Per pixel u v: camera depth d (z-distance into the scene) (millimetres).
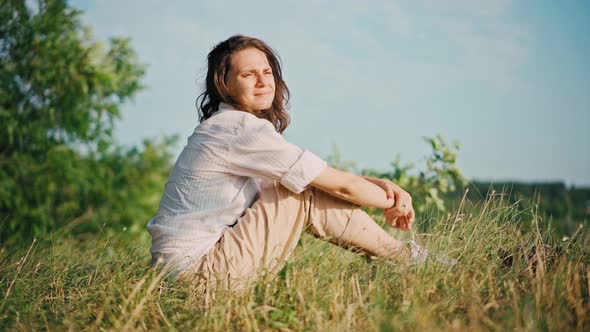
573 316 1797
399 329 1687
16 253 2791
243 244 2223
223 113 2398
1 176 7055
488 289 2016
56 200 7746
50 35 7098
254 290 2008
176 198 2354
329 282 2094
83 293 2238
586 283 2004
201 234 2275
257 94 2596
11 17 7016
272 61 2771
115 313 1997
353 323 1815
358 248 2338
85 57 7312
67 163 7414
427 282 2006
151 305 2018
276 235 2256
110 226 7805
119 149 8523
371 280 2160
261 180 2453
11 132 6828
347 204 2324
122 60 7668
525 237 2375
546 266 2152
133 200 8203
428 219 2578
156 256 2328
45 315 2066
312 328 1797
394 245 2316
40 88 7137
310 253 2326
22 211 7133
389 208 2434
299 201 2295
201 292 2135
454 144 3854
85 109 7402
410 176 3943
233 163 2291
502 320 1734
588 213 2496
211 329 1850
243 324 1871
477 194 2705
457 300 1907
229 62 2602
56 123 7445
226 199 2314
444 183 3811
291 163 2230
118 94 7652
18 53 7102
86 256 2842
